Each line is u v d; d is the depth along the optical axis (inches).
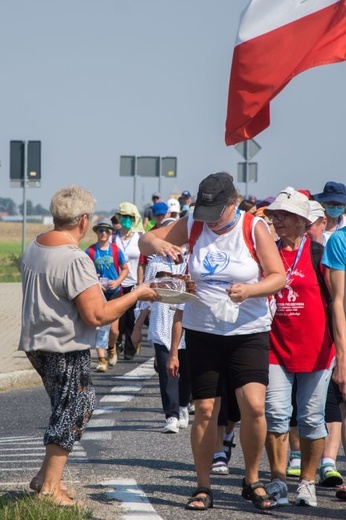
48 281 399.5
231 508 425.7
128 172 2044.8
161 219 825.5
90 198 413.1
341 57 700.7
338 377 414.6
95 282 400.2
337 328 414.9
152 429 631.8
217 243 416.5
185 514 411.8
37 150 1598.2
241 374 414.0
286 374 437.7
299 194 446.9
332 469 475.2
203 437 421.7
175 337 538.3
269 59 714.2
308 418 437.7
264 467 522.6
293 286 435.8
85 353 406.9
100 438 596.1
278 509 426.6
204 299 415.2
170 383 617.6
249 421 414.0
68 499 408.2
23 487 439.2
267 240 415.2
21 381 838.5
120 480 471.2
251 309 414.0
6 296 1701.5
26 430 633.0
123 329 1015.0
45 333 401.1
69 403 404.8
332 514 419.8
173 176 2038.6
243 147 1660.9
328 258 418.0
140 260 930.1
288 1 711.7
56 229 411.8
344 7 699.4
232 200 410.9
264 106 723.4
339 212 599.2
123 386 836.6
